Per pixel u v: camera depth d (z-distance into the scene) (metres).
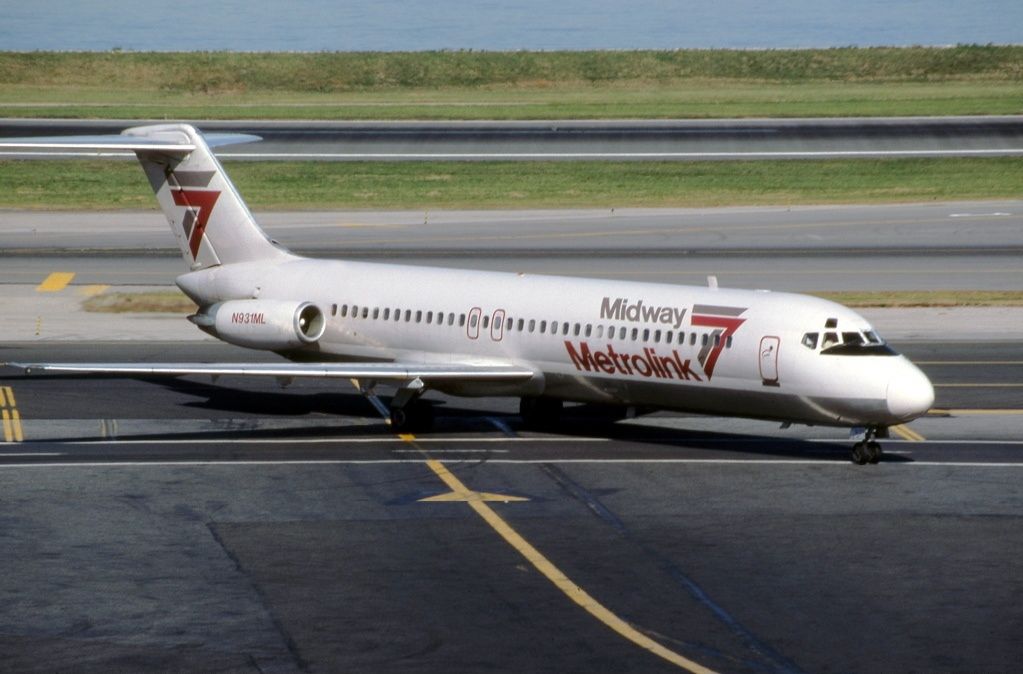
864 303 189.25
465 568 82.56
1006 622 73.44
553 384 118.56
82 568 82.31
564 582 79.94
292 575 81.06
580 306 117.00
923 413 104.75
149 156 138.88
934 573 81.88
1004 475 106.69
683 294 114.31
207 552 85.62
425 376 115.56
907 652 68.94
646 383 113.75
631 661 67.44
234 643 69.88
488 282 123.94
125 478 104.56
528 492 101.06
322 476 105.75
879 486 103.00
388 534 89.81
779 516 94.50
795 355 106.81
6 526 91.25
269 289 133.50
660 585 79.50
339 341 129.25
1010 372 150.00
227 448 115.38
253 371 113.81
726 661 67.50
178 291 195.62
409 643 69.88
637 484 103.50
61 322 176.38
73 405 132.75
